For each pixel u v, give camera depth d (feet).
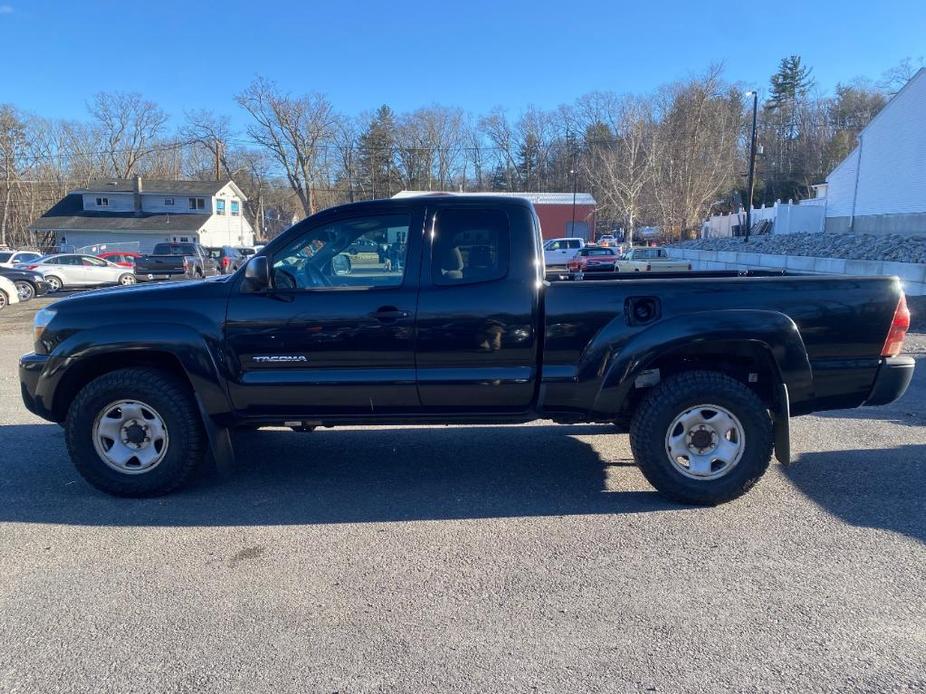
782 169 241.14
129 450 15.05
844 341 14.16
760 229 165.37
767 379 14.89
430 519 13.99
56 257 89.20
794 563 11.81
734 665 8.97
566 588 11.06
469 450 18.67
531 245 14.28
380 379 14.39
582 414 14.64
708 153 184.55
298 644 9.57
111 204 182.19
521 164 273.13
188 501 15.10
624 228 211.41
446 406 14.67
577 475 16.55
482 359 14.29
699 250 118.01
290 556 12.35
